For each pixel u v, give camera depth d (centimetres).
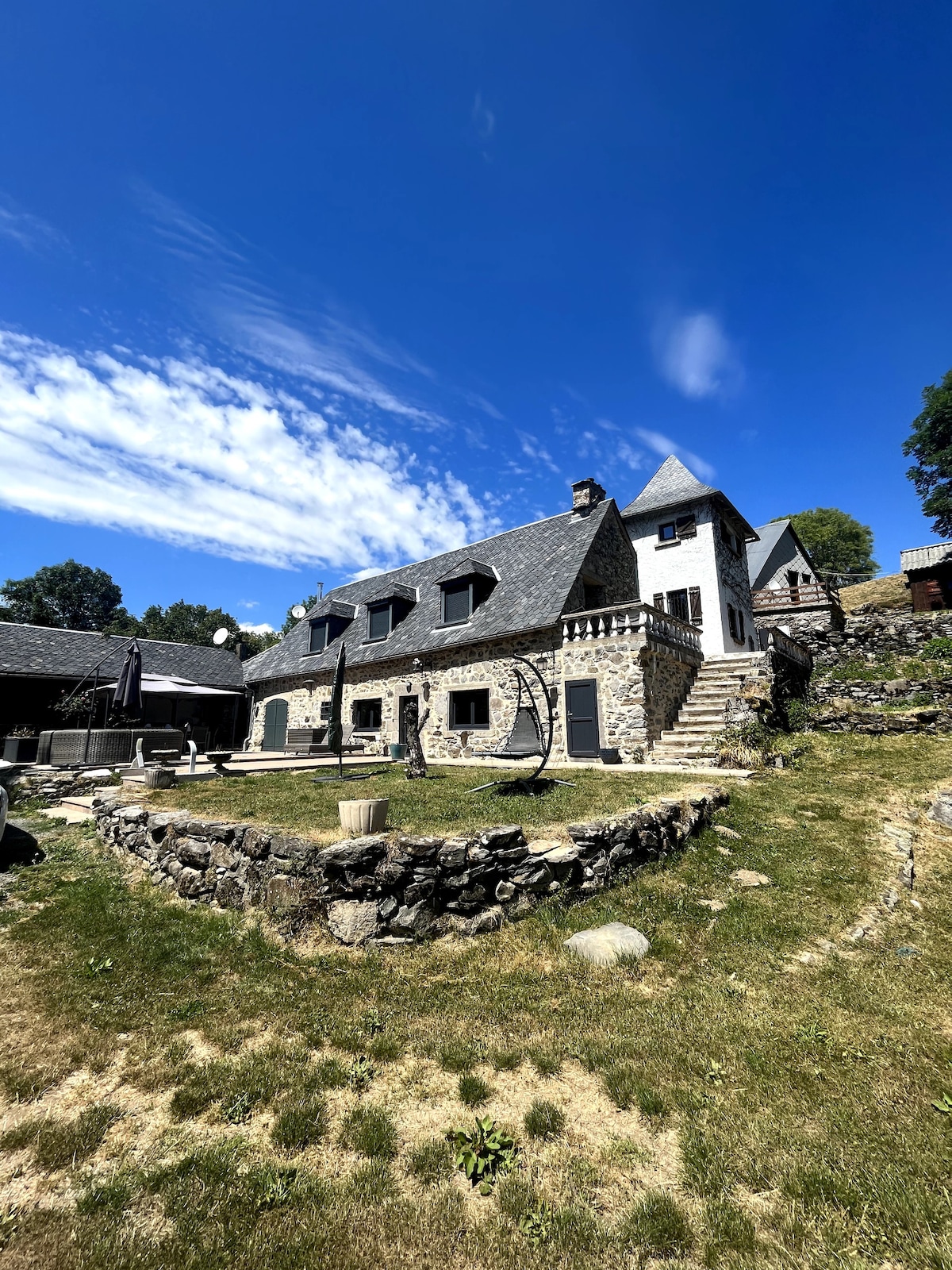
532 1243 246
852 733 1402
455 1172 287
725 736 1241
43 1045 385
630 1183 280
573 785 884
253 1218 259
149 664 2336
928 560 2498
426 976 476
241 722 2622
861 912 609
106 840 859
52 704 1939
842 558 4959
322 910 536
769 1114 325
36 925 578
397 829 612
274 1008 430
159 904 636
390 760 1455
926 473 3256
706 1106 330
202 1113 327
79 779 1202
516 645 1563
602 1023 414
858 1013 433
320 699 2239
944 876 728
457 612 1827
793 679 1633
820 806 920
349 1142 306
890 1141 305
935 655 1648
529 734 958
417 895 526
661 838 706
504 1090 348
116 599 5525
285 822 661
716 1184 277
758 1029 407
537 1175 284
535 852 589
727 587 2248
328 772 1155
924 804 934
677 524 2272
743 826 834
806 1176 280
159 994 450
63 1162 290
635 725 1291
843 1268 235
